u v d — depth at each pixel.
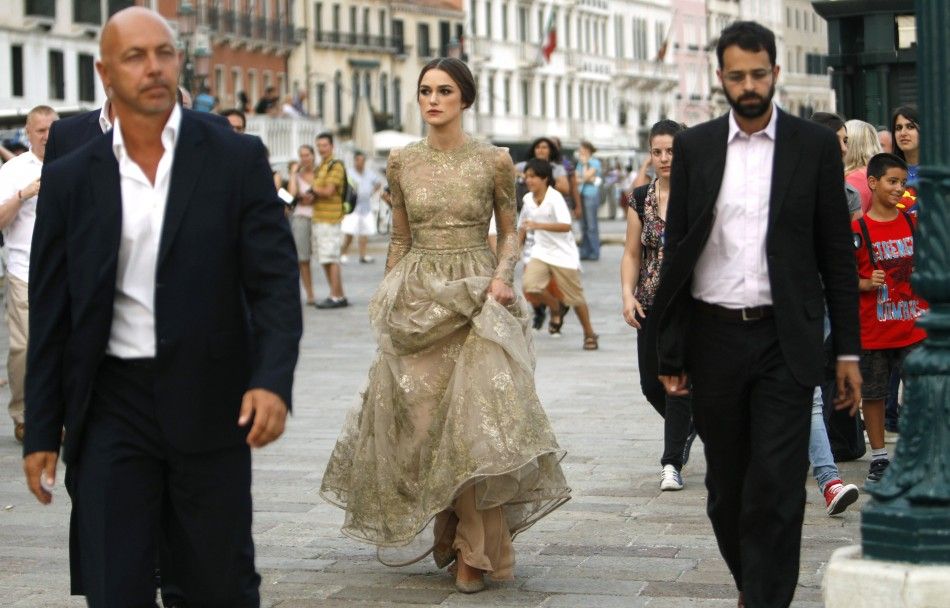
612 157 108.44
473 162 8.50
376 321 8.48
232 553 6.00
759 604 6.89
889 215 10.89
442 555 8.52
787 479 6.89
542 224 19.83
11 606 8.07
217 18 79.44
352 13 96.69
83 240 5.85
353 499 8.50
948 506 5.76
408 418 8.35
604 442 12.81
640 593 8.11
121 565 5.83
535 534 9.50
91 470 5.88
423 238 8.50
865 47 17.62
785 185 6.88
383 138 78.12
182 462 5.90
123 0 63.97
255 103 85.88
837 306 7.00
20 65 57.69
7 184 12.76
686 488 10.85
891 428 12.58
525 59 114.19
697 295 7.08
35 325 5.93
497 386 8.20
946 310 5.84
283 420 5.77
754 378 6.99
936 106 5.80
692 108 144.38
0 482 11.59
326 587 8.38
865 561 5.82
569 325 23.17
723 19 151.00
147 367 5.88
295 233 26.69
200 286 5.86
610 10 128.38
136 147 5.91
